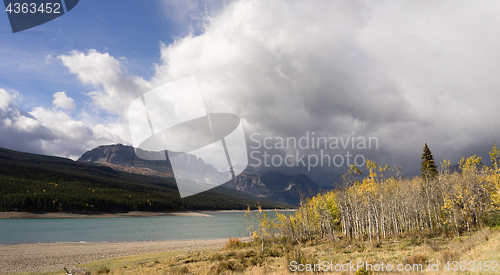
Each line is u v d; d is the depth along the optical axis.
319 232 44.06
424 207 43.53
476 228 33.47
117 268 29.30
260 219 35.59
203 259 28.48
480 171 36.16
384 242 32.06
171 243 62.50
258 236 37.19
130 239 70.62
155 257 38.25
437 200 41.88
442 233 34.91
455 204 35.50
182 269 22.66
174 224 119.75
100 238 71.44
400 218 44.09
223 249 37.78
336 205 45.38
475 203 34.25
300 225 43.28
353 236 39.19
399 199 42.75
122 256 43.91
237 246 38.06
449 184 39.56
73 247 54.38
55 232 81.88
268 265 23.05
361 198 36.50
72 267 34.50
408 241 31.22
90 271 28.73
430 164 57.09
